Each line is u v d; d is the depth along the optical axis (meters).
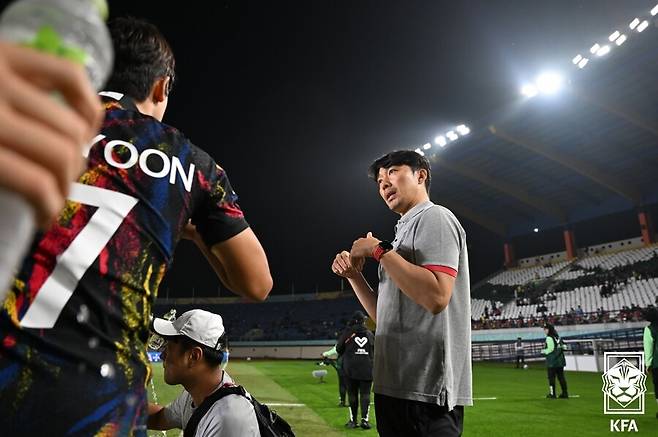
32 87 0.42
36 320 0.88
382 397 2.43
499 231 35.59
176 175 1.14
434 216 2.38
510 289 32.50
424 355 2.31
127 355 0.98
